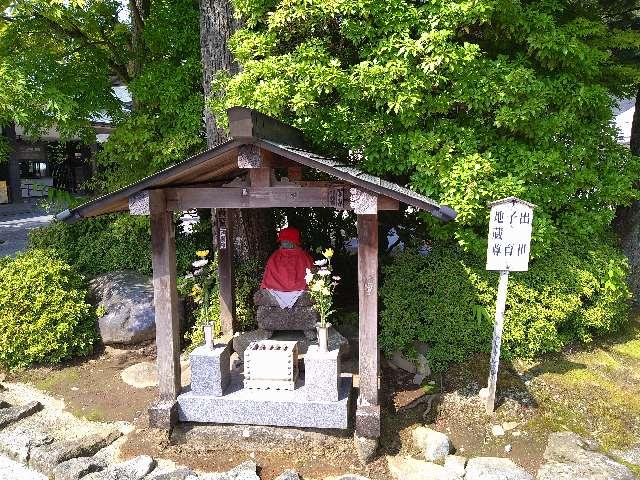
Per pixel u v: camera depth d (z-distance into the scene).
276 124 4.44
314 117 5.73
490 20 5.32
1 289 6.15
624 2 6.48
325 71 5.11
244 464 4.21
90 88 7.87
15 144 20.06
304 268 5.71
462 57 4.96
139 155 7.59
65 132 8.02
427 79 5.06
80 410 5.26
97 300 6.88
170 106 7.47
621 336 6.34
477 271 5.45
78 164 23.39
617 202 5.90
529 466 4.18
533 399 4.95
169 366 4.58
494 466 4.07
